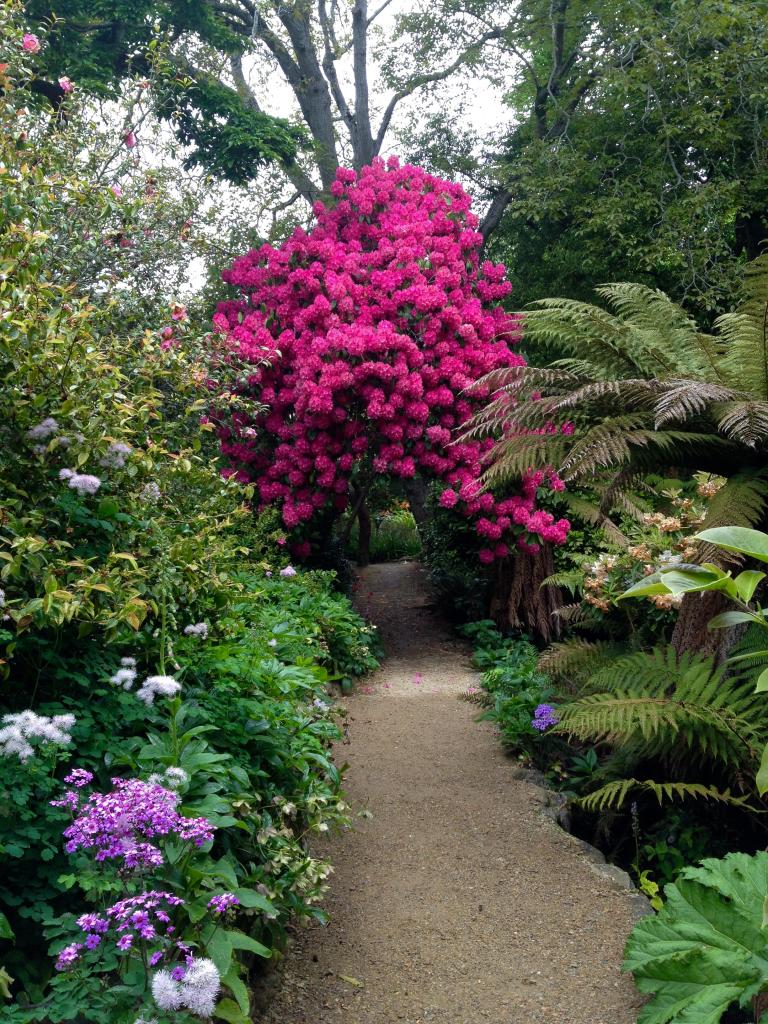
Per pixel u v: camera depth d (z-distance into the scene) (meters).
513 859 3.60
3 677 2.41
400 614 9.36
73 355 2.80
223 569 3.47
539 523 7.36
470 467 7.52
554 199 10.92
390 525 15.85
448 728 5.44
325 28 13.78
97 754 2.34
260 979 2.64
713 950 2.38
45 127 4.66
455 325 7.62
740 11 9.77
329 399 7.16
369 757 4.88
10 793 2.01
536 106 12.96
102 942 1.94
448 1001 2.65
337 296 7.62
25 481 2.75
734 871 2.52
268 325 8.19
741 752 3.41
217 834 2.62
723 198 9.99
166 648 2.89
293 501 7.73
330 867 2.82
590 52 11.97
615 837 3.91
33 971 1.97
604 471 4.52
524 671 5.53
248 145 10.34
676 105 10.88
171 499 3.66
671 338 4.21
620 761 4.05
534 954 2.91
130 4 9.46
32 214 3.53
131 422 3.15
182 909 2.14
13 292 2.78
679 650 4.00
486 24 13.19
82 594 2.40
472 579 8.54
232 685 3.06
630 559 4.90
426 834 3.84
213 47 11.40
